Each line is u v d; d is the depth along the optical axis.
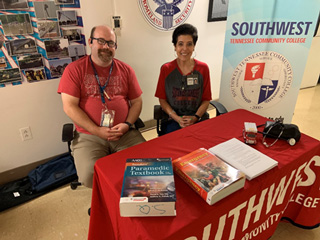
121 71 1.76
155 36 2.39
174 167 1.00
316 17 1.88
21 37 1.70
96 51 1.60
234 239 1.07
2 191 1.86
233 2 1.89
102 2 1.95
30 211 1.71
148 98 2.66
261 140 1.27
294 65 2.07
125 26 2.16
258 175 0.99
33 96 1.88
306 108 3.37
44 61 1.84
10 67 1.72
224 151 1.13
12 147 1.92
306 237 1.49
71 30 1.88
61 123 2.09
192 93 1.82
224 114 1.60
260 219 1.16
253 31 1.98
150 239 0.71
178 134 1.34
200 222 0.80
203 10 2.59
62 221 1.63
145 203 0.76
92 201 1.11
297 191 1.36
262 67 2.11
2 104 1.78
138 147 1.21
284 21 1.92
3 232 1.55
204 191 0.84
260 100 2.24
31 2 1.65
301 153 1.15
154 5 2.24
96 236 1.11
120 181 0.95
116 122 1.72
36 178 1.92
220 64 3.12
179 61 1.81
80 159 1.56
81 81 1.63
